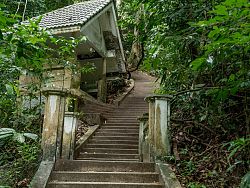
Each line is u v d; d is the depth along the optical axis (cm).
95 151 644
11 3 784
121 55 1183
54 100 454
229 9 199
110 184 394
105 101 1102
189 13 450
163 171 406
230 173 368
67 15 920
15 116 547
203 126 473
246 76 296
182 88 570
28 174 423
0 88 362
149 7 516
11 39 255
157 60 511
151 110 475
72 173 420
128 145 673
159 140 447
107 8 975
